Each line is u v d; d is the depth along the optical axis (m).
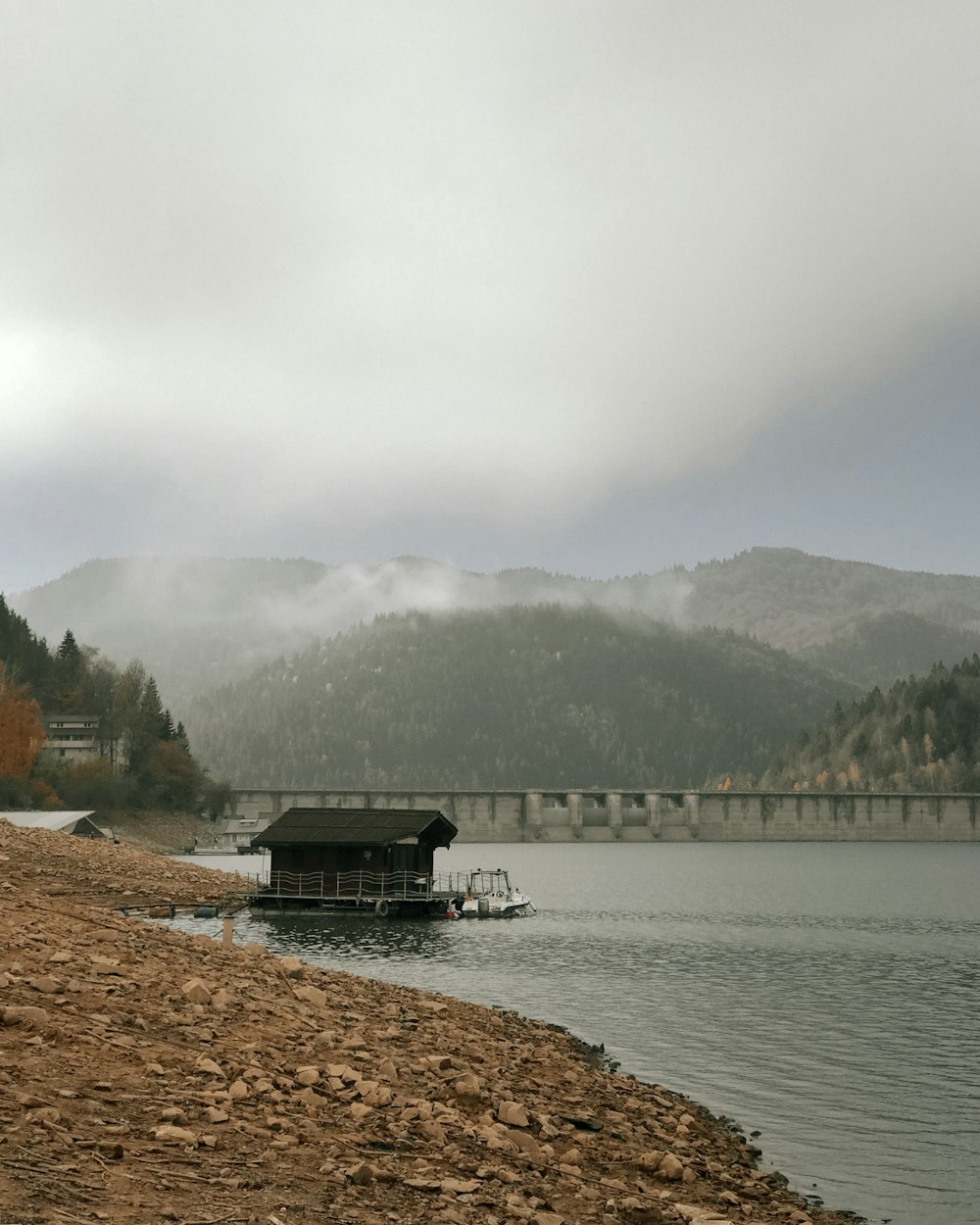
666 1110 32.78
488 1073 29.75
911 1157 31.23
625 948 85.94
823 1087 39.47
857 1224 25.28
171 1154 16.88
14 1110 17.27
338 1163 18.23
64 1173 15.07
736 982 67.31
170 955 35.34
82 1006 25.11
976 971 74.44
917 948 90.75
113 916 41.56
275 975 37.09
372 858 102.88
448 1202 17.67
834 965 77.38
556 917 113.94
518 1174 20.88
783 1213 24.08
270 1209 15.46
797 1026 51.75
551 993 60.72
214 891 102.31
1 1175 14.46
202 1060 22.19
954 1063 43.75
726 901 146.75
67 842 109.00
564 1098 29.84
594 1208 19.80
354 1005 35.78
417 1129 21.66
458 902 108.44
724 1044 47.00
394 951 77.69
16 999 24.25
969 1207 27.22
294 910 99.75
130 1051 22.33
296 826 105.00
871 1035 49.81
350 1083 24.11
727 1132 32.75
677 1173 24.44
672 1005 57.22
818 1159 30.78
